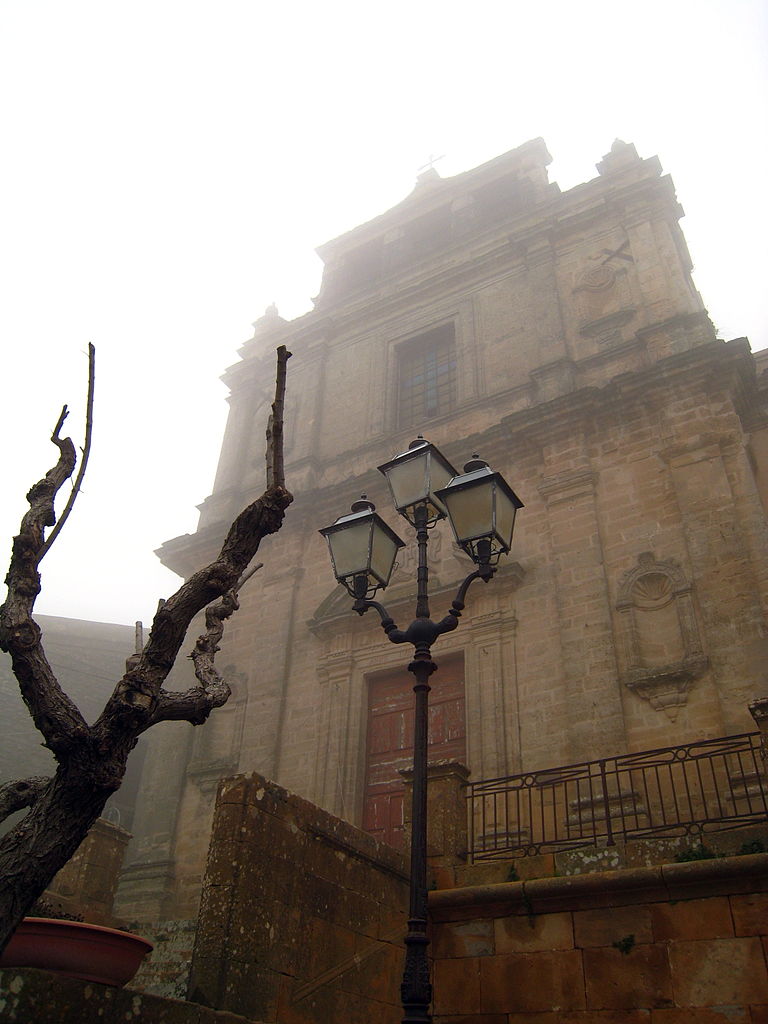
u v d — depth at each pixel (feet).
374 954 24.94
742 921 23.26
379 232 80.74
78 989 15.49
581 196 64.90
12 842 14.28
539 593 46.14
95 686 75.56
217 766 51.60
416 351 68.28
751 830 25.54
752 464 48.52
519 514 49.85
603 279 58.95
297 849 23.20
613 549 45.34
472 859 29.27
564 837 37.55
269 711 51.80
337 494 59.31
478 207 74.69
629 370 52.49
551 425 51.13
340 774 46.60
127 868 50.26
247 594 59.21
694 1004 22.86
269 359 75.51
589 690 41.06
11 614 15.71
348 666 50.65
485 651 45.73
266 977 20.52
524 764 41.01
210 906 20.66
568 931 25.48
